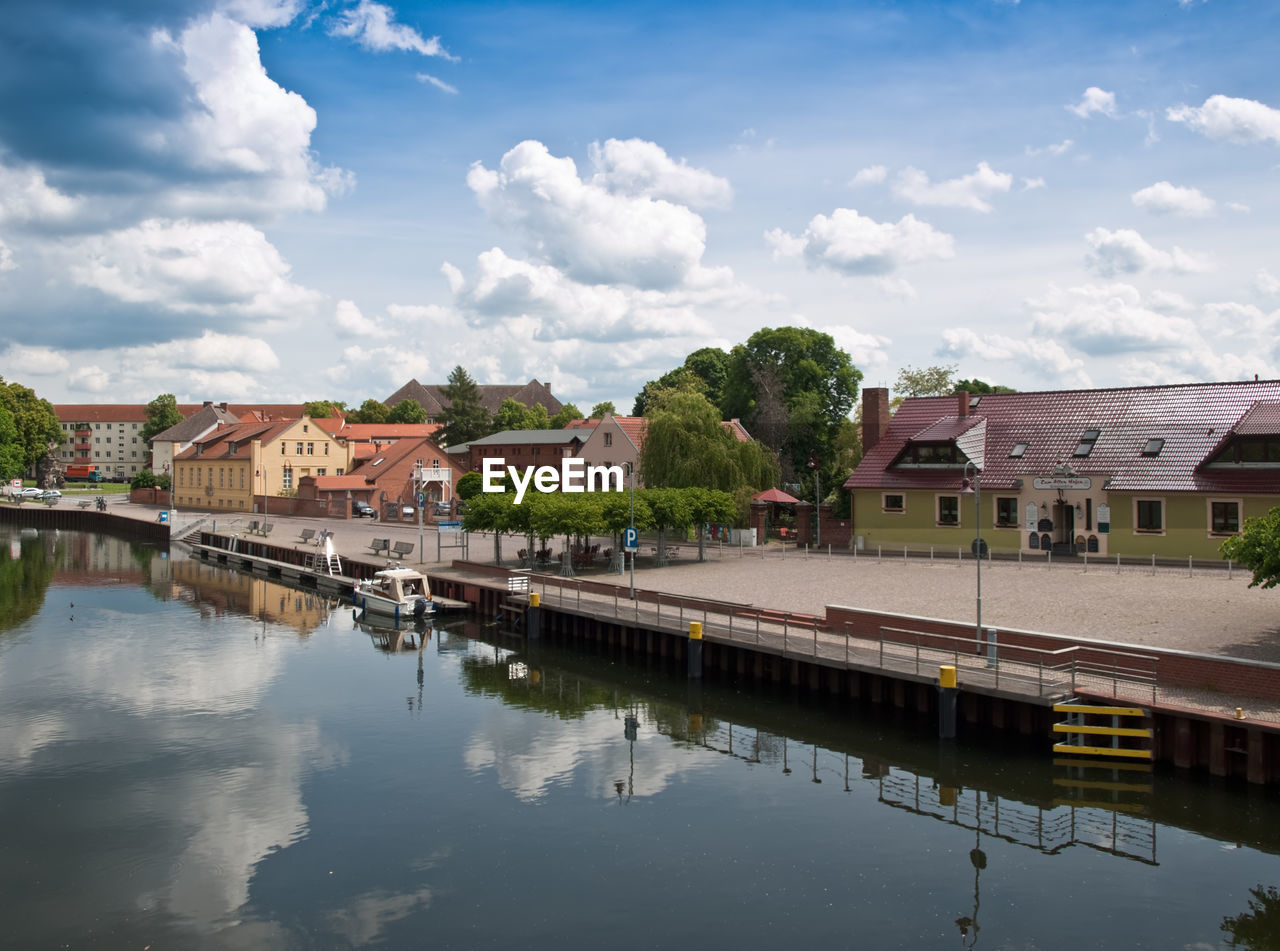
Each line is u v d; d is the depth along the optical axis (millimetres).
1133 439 53281
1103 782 25094
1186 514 49438
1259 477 47500
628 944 17719
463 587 53625
